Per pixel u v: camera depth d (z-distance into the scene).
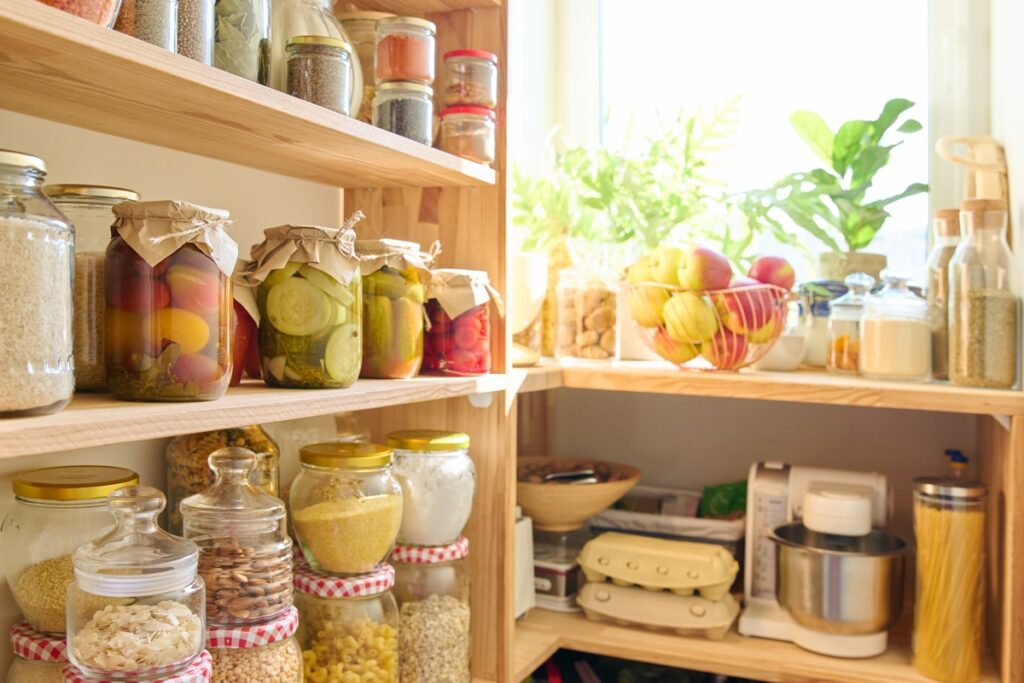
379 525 1.00
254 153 1.03
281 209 1.20
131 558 0.72
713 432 1.90
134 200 0.85
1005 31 1.54
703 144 1.82
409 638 1.12
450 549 1.14
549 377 1.45
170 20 0.71
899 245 1.82
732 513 1.73
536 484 1.59
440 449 1.13
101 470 0.86
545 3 2.04
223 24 0.85
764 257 1.58
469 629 1.18
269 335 0.92
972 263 1.35
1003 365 1.32
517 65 1.90
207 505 0.87
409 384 1.01
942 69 1.78
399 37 1.04
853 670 1.37
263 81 0.89
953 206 1.78
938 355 1.44
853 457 1.79
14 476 0.87
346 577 1.00
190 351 0.74
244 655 0.85
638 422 1.96
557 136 2.07
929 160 1.80
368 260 1.04
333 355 0.91
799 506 1.56
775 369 1.65
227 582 0.85
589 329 1.59
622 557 1.56
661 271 1.53
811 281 1.73
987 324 1.33
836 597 1.41
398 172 1.14
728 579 1.51
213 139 0.95
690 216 1.77
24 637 0.80
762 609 1.55
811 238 1.89
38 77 0.70
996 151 1.54
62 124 0.88
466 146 1.17
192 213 0.75
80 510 0.81
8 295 0.58
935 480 1.40
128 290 0.74
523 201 1.72
